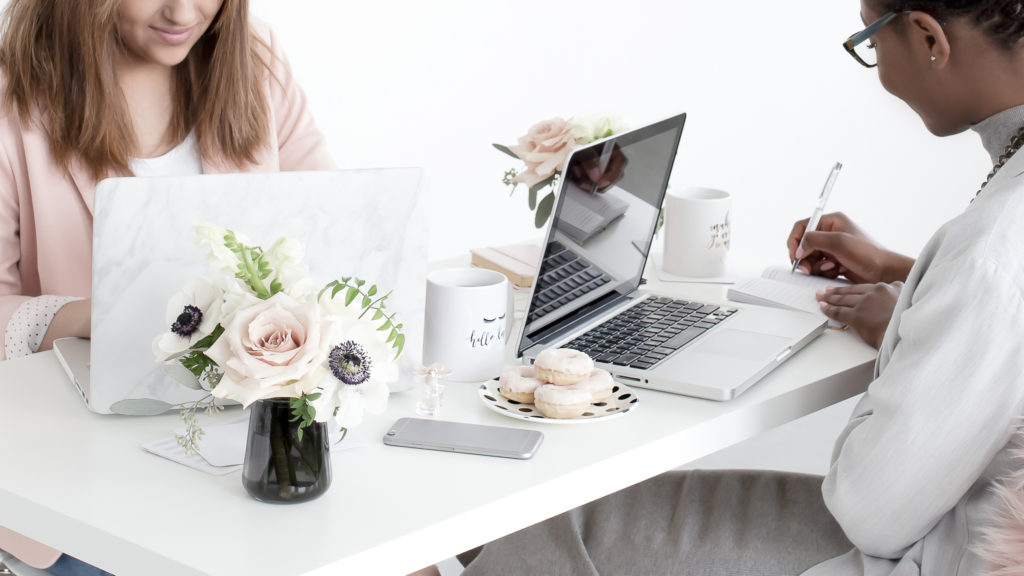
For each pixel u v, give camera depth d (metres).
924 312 1.22
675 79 5.03
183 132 2.00
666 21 4.96
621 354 1.57
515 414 1.36
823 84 5.09
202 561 1.02
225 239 1.09
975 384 1.19
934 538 1.28
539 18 4.80
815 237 2.01
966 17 1.31
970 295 1.19
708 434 1.39
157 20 1.79
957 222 1.25
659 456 1.33
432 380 1.38
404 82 4.66
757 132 5.11
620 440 1.32
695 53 5.02
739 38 5.03
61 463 1.22
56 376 1.49
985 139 1.38
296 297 1.11
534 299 1.55
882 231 4.89
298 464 1.12
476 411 1.41
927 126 1.46
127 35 1.81
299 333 1.07
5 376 1.48
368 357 1.10
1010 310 1.18
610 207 1.72
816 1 5.03
